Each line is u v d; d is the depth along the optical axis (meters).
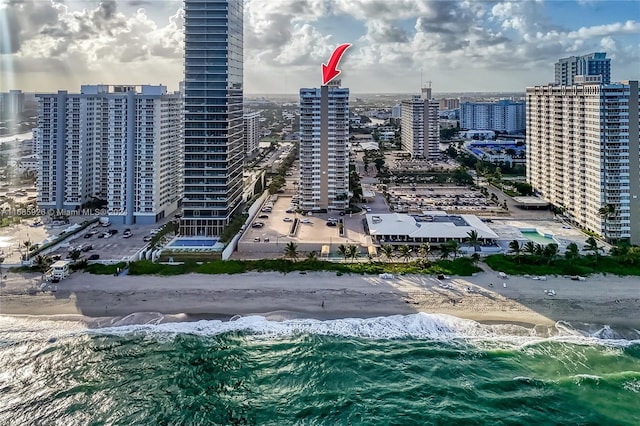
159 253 186.88
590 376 111.56
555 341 127.31
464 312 141.88
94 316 141.50
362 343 127.06
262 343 127.62
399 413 99.62
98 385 110.12
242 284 159.75
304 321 138.38
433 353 121.94
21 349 124.62
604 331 132.12
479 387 108.19
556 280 161.50
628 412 100.25
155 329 134.62
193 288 157.00
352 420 97.88
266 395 106.38
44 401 104.56
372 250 189.62
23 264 173.88
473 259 177.25
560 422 97.31
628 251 177.38
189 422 98.12
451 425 96.06
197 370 115.75
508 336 129.88
